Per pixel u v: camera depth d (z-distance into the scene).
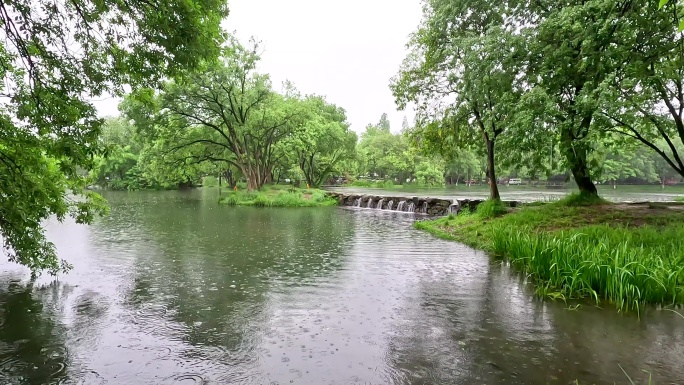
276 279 9.36
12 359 5.26
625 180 61.56
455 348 5.73
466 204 23.61
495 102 16.69
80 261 10.95
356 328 6.44
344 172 67.06
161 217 22.56
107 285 8.69
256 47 34.28
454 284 9.06
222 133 35.34
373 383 4.76
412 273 10.05
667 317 6.96
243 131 34.16
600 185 59.19
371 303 7.69
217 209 28.25
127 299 7.76
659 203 17.00
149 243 14.01
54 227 17.77
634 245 9.95
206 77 31.08
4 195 6.91
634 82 10.82
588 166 18.11
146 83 8.02
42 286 8.53
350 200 35.56
